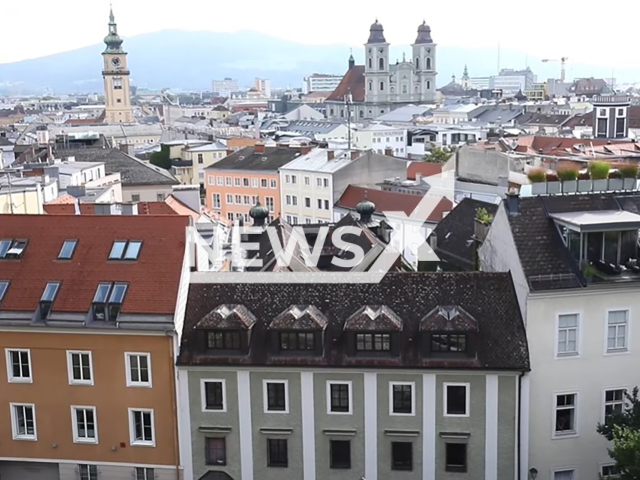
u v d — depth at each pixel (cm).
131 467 5238
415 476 5025
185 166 19712
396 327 4928
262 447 5109
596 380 4991
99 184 12862
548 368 4931
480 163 12050
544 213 5225
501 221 5350
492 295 5128
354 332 4953
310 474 5094
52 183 10275
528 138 18362
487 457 4953
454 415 4938
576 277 4916
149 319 5050
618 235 5016
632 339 4984
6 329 5188
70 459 5284
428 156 17975
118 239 5475
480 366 4856
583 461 5044
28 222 5656
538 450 4994
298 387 5012
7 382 5262
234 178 16162
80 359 5191
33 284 5325
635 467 3944
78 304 5181
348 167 13962
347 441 5050
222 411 5097
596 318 4931
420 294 5206
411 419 4966
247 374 5031
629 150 14388
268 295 5328
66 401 5234
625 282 4878
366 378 4950
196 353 5097
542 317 4900
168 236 5434
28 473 5384
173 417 5138
